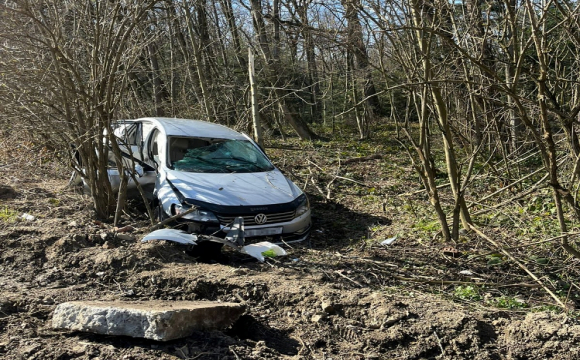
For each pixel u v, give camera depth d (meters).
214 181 7.32
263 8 13.88
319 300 4.70
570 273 5.71
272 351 3.99
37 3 6.79
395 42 6.54
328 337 4.29
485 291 5.32
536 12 5.57
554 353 3.86
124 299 4.81
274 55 15.39
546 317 4.16
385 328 4.30
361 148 15.84
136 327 3.75
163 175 7.57
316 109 23.95
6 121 7.21
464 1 6.94
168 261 5.75
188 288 5.09
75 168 7.64
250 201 6.99
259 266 5.95
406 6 6.13
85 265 5.53
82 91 6.94
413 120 19.94
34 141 8.11
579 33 5.46
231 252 6.42
